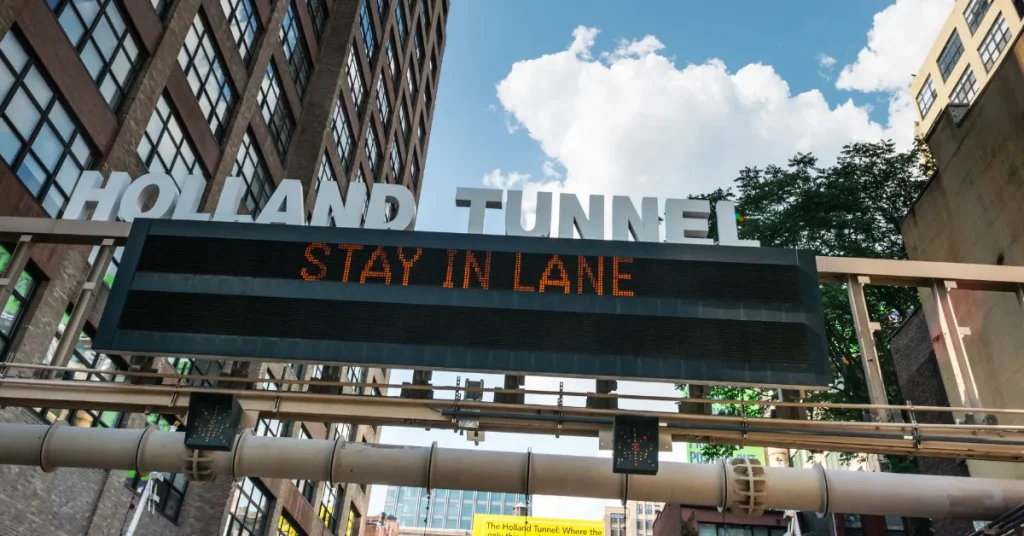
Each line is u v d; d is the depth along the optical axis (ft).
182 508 98.63
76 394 37.22
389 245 38.37
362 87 167.12
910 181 104.17
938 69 222.89
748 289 36.99
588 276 37.14
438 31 246.88
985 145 57.52
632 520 431.02
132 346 35.73
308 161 132.67
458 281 37.06
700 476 38.68
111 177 44.60
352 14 154.61
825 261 40.14
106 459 38.27
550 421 37.14
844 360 99.09
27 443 38.19
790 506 38.42
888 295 102.42
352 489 165.99
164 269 37.86
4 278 40.29
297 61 136.77
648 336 35.58
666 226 42.32
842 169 107.14
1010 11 190.90
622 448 35.96
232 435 36.37
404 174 200.95
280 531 125.80
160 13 88.12
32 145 65.67
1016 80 53.93
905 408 36.63
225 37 104.53
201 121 96.94
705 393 38.47
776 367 35.06
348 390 155.63
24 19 64.44
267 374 111.75
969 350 57.26
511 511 597.11
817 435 36.40
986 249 57.11
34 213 65.31
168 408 37.50
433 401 37.04
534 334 35.60
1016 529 37.45
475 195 43.11
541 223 41.65
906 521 105.50
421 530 542.98
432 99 236.22
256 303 36.76
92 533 74.74
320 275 37.45
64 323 71.10
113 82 78.33
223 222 39.27
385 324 36.01
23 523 65.10
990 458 37.42
